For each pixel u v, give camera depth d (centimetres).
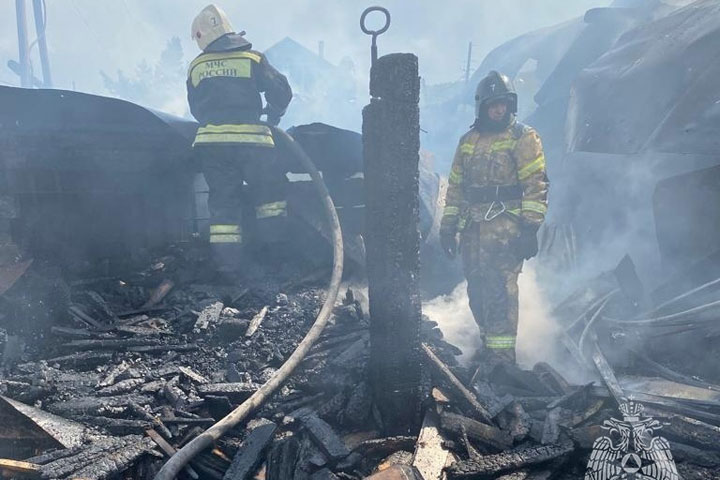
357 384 279
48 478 213
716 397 290
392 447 245
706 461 224
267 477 234
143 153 464
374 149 243
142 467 237
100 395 279
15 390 266
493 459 228
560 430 245
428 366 289
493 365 310
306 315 371
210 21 427
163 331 358
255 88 432
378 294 249
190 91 438
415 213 244
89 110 440
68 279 418
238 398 286
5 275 372
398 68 233
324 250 473
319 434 241
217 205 432
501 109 332
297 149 448
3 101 418
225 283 430
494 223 335
